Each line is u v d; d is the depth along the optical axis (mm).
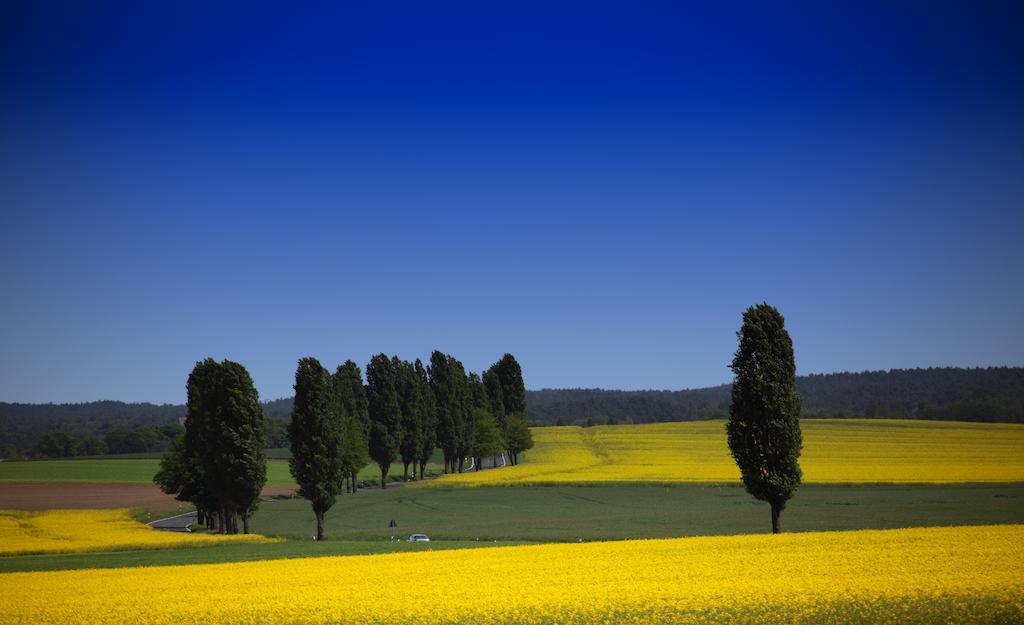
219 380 81000
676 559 43812
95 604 36906
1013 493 84562
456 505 95625
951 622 29984
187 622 33188
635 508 85438
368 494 114938
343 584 39938
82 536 69375
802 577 37281
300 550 56719
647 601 33875
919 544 45062
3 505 111062
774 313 61812
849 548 44750
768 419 60094
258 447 80750
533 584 38188
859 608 31812
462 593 36656
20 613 35188
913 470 107000
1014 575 36125
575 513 83500
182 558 54031
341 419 77375
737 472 113750
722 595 34406
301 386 75812
